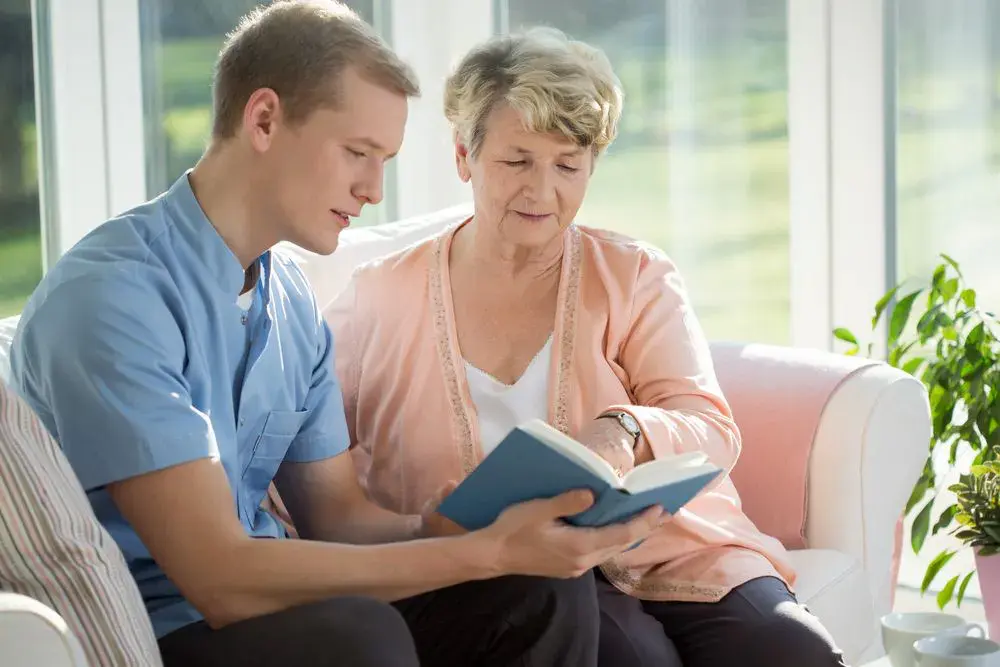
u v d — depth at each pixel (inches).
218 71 69.3
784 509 93.7
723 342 104.0
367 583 62.2
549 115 78.0
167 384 63.6
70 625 54.1
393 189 144.9
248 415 72.4
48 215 110.3
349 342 88.1
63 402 62.2
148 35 117.0
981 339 104.6
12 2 106.7
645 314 83.7
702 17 130.0
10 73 106.9
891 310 122.3
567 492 62.4
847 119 123.0
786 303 128.6
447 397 83.0
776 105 127.0
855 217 123.6
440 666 70.5
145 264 66.1
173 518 61.8
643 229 136.0
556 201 80.5
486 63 80.5
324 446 78.8
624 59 135.3
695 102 131.5
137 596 57.6
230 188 69.1
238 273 69.9
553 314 84.1
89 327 62.5
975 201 118.1
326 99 66.7
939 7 118.0
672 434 76.6
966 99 117.6
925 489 108.3
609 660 74.2
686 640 78.4
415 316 85.3
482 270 84.7
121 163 114.4
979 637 80.1
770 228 128.7
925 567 122.5
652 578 80.2
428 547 63.0
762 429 95.3
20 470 54.6
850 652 89.4
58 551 54.4
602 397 82.0
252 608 61.8
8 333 77.4
